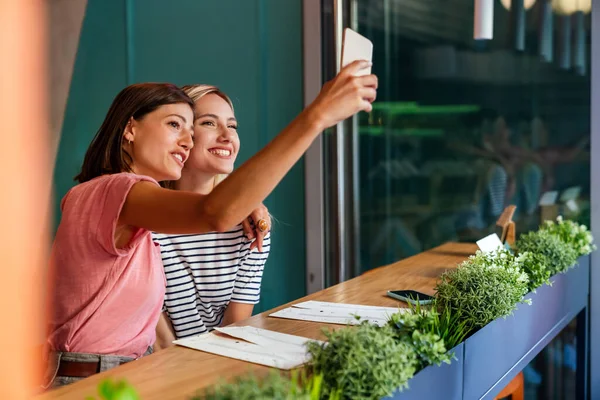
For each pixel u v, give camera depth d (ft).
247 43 11.90
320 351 3.43
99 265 4.54
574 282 8.59
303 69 11.41
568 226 9.15
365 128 11.75
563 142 10.19
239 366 4.22
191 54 12.21
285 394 2.66
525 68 10.38
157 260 5.12
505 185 10.74
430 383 4.04
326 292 6.69
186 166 6.88
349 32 3.82
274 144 3.63
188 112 5.56
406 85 11.42
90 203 4.45
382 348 3.39
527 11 10.27
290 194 12.03
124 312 4.78
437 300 5.49
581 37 9.88
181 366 4.25
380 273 7.78
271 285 12.28
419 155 11.42
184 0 12.15
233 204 3.62
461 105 11.00
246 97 12.01
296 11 11.53
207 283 6.63
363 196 11.88
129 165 5.43
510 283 5.58
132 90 5.43
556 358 10.32
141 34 12.35
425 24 11.14
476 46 10.77
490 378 5.30
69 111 12.25
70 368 4.58
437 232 11.41
